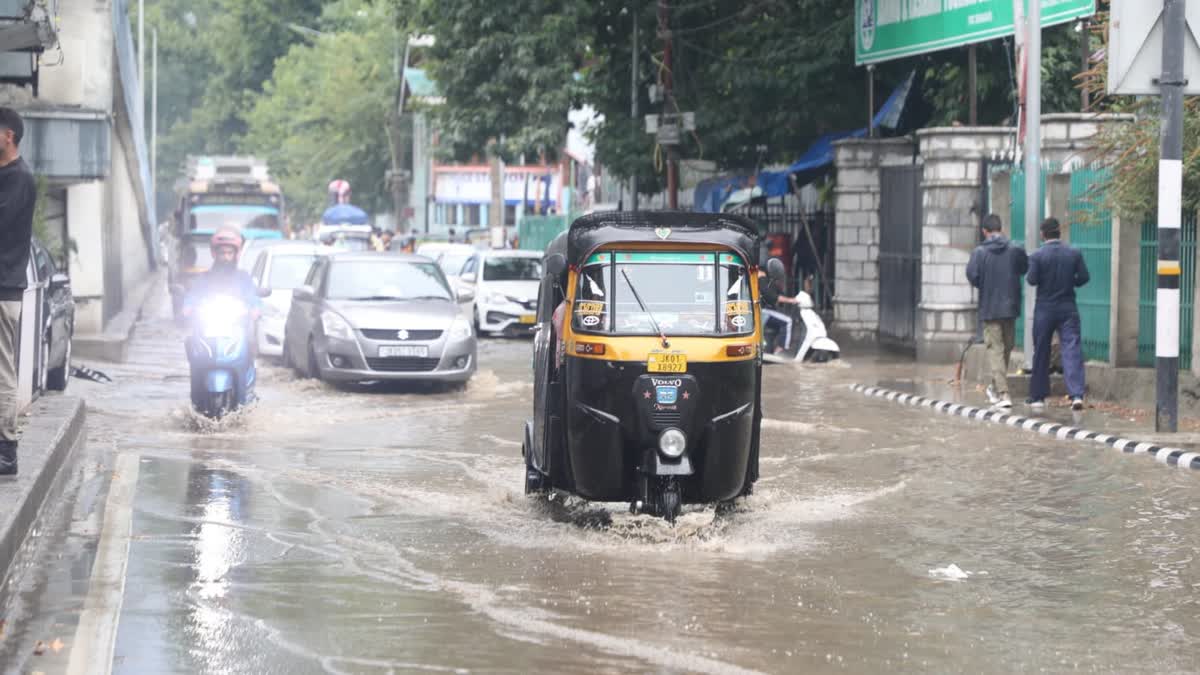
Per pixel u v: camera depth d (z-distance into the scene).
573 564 13.36
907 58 33.84
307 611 12.20
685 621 12.06
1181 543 14.15
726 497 14.47
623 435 14.17
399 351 23.20
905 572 13.27
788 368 27.11
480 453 17.91
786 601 12.54
